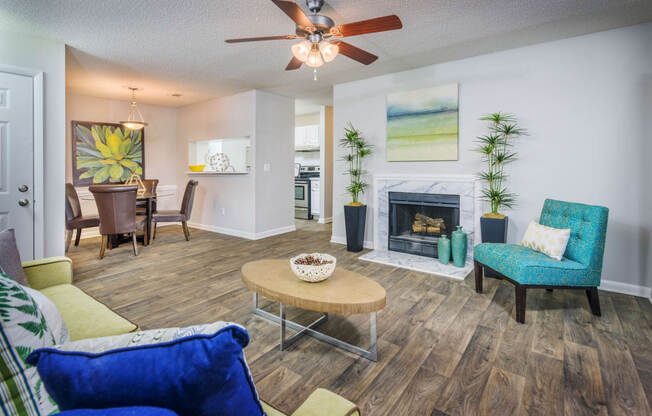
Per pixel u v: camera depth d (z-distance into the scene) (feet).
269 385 5.22
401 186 13.03
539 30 9.12
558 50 9.81
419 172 12.63
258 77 13.60
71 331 4.03
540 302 8.45
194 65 12.05
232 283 9.84
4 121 9.02
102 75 13.28
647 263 8.82
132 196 12.64
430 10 8.00
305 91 16.15
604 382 5.24
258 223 16.42
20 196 9.31
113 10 7.97
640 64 8.77
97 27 8.87
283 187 17.75
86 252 13.46
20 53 9.20
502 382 5.26
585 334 6.77
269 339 6.63
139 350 1.73
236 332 1.77
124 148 18.16
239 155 19.44
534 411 4.63
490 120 10.97
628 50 8.89
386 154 13.44
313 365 5.76
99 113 17.35
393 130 13.01
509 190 10.77
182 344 1.72
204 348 1.67
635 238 8.94
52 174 9.85
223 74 13.17
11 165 9.15
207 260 12.33
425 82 12.28
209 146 20.59
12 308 2.43
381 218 13.74
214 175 18.11
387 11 8.04
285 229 18.01
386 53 10.86
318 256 6.80
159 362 1.69
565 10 8.00
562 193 9.89
